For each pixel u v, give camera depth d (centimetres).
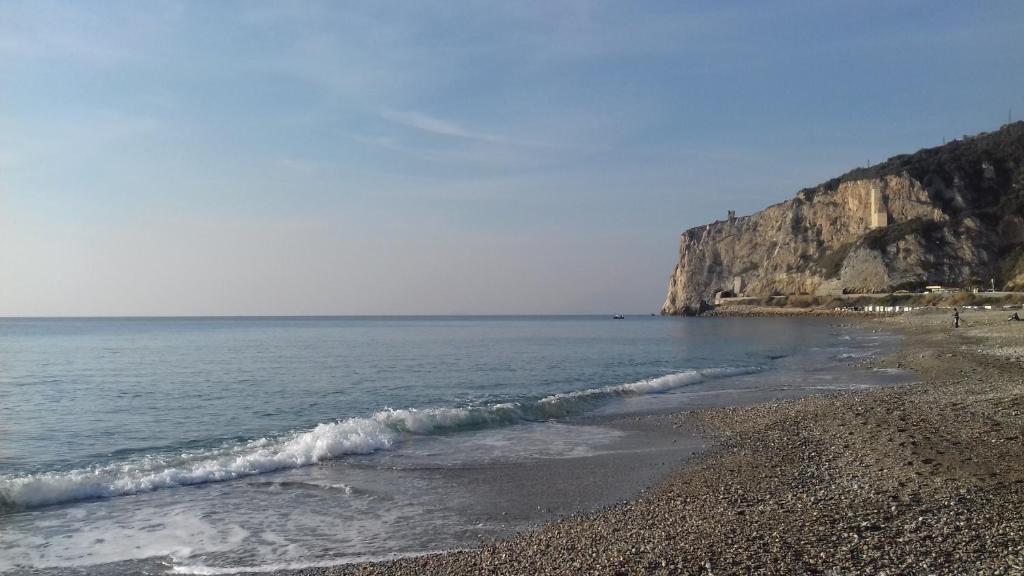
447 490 1300
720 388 2956
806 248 17450
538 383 3381
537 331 11656
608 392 2727
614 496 1226
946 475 1097
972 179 14975
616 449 1683
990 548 718
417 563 881
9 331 12362
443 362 4738
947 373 2925
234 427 2119
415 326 15762
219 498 1264
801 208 18125
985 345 4112
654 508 1101
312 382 3428
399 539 1014
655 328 12456
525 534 1009
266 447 1697
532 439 1834
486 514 1136
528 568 814
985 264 13388
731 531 885
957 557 700
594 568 784
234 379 3584
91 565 929
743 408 2233
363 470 1481
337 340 8356
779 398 2545
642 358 5028
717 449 1608
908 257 14125
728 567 736
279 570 895
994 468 1116
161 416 2338
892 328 7600
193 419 2273
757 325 11719
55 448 1795
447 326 15750
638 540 893
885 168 16825
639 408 2398
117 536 1049
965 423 1577
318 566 906
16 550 990
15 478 1395
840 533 823
